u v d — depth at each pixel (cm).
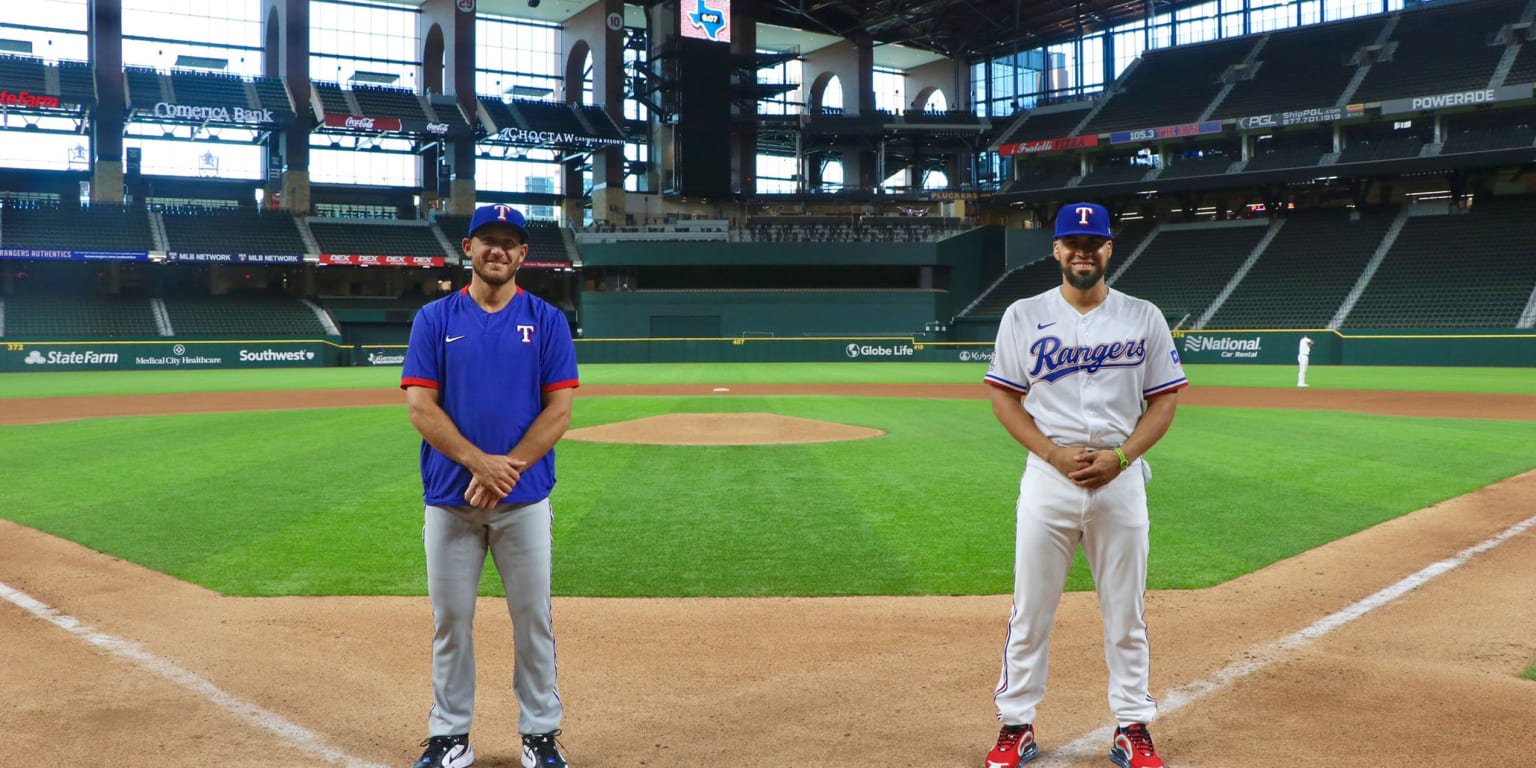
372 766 374
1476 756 374
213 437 1495
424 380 358
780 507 902
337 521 843
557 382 373
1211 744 388
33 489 1011
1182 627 543
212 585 638
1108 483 366
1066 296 381
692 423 1633
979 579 650
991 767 366
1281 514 854
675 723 416
